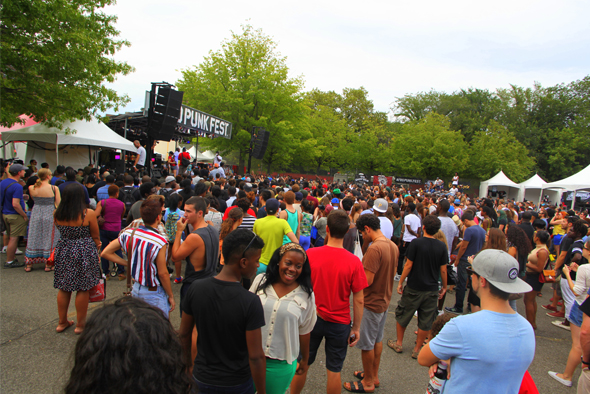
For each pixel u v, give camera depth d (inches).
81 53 338.6
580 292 140.6
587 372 99.5
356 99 1957.4
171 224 209.0
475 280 91.3
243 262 77.0
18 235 225.5
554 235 321.1
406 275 158.7
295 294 92.5
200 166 661.9
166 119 424.5
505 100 1868.8
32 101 347.3
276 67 1005.8
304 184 470.3
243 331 75.5
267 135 789.2
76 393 34.5
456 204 351.3
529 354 67.2
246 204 189.5
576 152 1619.1
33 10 306.0
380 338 131.6
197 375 76.4
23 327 153.1
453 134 1363.2
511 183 1080.2
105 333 35.2
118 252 222.2
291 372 91.7
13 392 111.7
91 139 426.3
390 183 1238.9
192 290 77.9
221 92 912.9
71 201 144.9
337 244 112.7
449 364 73.8
